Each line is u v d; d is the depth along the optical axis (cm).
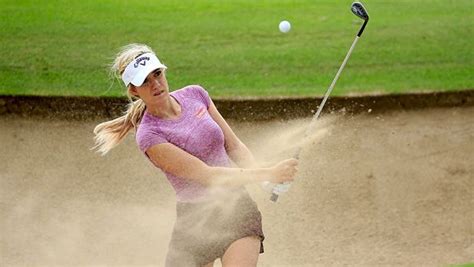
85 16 3675
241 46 3384
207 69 3180
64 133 2847
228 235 1359
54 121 2906
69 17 3653
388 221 2414
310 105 2916
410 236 2356
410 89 2991
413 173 2617
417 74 3109
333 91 2986
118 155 2741
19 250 2305
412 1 3875
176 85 3045
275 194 1430
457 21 3597
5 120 2905
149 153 1379
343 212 2452
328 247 2306
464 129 2836
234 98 2920
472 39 3431
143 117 1400
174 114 1394
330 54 3297
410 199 2512
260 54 3288
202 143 1382
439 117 2903
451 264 2206
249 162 1475
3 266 2231
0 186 2597
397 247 2305
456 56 3259
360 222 2412
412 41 3412
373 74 3127
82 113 2923
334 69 3172
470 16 3641
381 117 2908
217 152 1409
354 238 2347
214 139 1396
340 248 2302
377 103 2930
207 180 1365
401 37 3453
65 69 3153
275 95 2945
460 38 3441
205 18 3672
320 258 2258
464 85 3009
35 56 3250
